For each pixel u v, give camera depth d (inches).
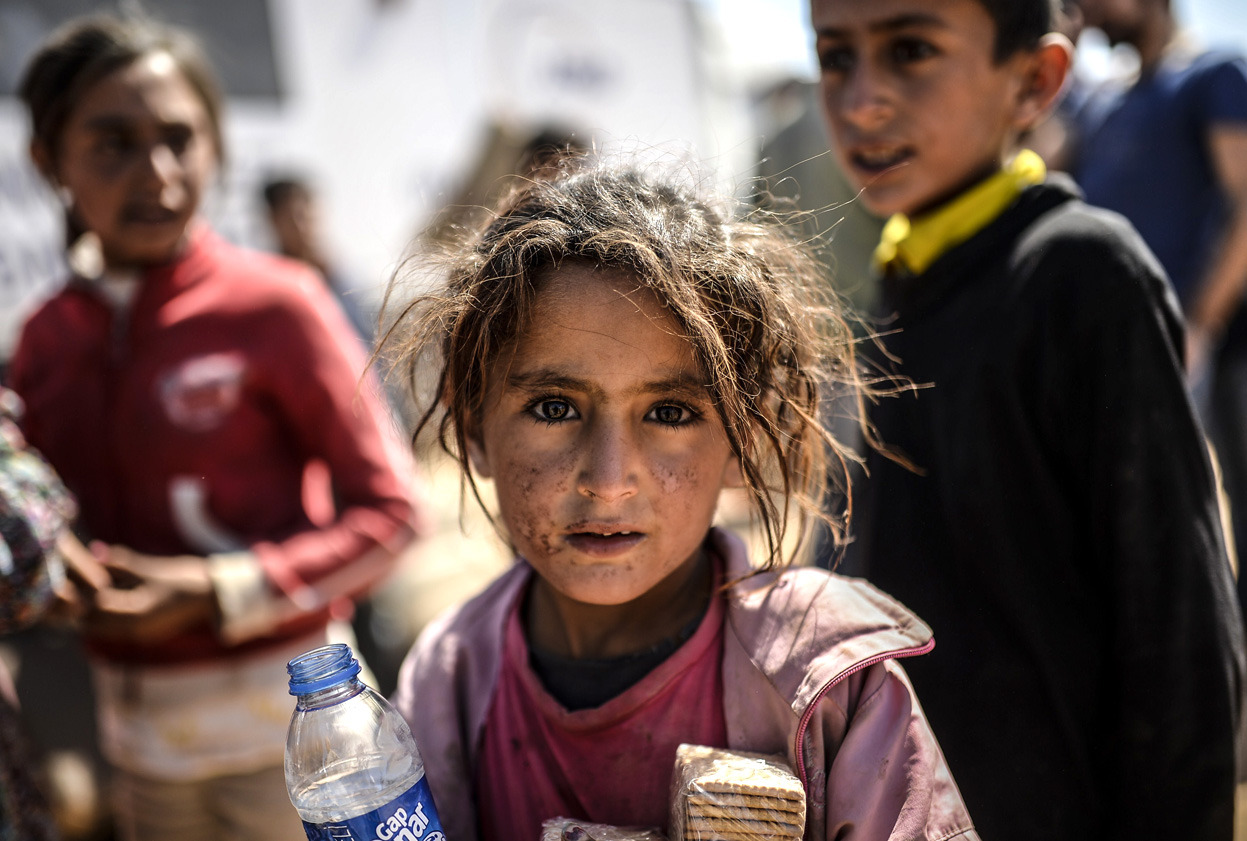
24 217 155.4
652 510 39.2
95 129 71.8
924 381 58.2
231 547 74.2
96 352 74.2
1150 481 50.1
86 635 74.8
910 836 36.8
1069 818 51.8
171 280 74.0
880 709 39.5
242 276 75.7
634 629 43.5
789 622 41.3
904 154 59.8
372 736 37.0
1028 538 53.4
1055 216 55.6
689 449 39.9
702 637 42.8
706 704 42.0
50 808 62.4
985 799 52.9
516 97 236.4
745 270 41.6
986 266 57.1
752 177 49.6
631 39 257.6
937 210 60.8
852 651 39.1
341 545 74.3
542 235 39.6
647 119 261.7
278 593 70.9
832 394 51.1
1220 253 107.9
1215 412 113.5
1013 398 53.6
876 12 58.2
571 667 43.9
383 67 211.3
